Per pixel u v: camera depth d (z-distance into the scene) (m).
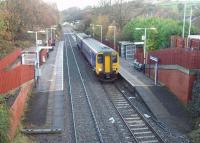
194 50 25.27
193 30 43.75
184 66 25.05
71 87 33.12
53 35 82.75
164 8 91.62
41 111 23.84
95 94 30.45
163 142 18.92
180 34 42.47
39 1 88.81
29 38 61.44
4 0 51.97
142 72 37.97
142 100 27.00
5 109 17.69
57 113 23.56
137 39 48.28
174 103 26.03
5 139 16.03
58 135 20.02
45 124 21.42
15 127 18.94
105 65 35.50
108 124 22.41
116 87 33.62
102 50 35.88
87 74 40.44
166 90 29.12
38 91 29.31
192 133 19.94
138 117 23.78
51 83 32.56
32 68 31.83
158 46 43.00
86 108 26.02
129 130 21.08
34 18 68.56
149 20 47.97
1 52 38.62
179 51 26.44
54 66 43.53
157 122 22.27
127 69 40.28
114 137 20.17
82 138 19.98
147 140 19.61
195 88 23.27
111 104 27.25
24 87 25.42
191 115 23.12
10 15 50.69
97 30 79.75
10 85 24.02
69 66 46.78
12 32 51.66
